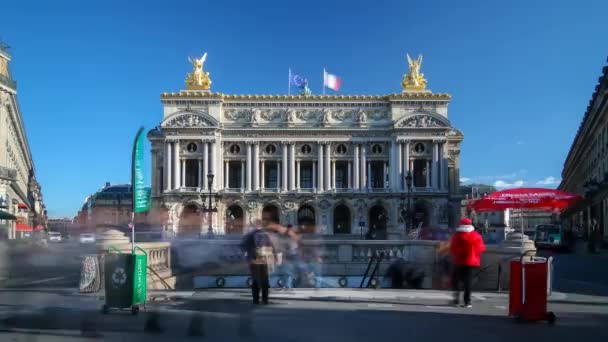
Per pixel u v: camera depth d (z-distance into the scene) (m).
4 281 28.86
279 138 115.50
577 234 92.94
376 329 17.03
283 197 113.88
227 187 116.06
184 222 112.12
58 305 20.83
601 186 76.31
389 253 36.03
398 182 113.31
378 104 117.44
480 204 27.34
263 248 21.73
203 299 23.11
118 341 15.21
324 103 116.81
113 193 156.50
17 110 92.94
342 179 122.88
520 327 17.58
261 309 20.61
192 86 117.81
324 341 15.32
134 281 19.05
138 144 22.83
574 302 23.14
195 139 113.69
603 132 84.00
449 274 28.11
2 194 78.44
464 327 17.47
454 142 127.94
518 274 18.64
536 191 26.58
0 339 15.30
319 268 34.25
